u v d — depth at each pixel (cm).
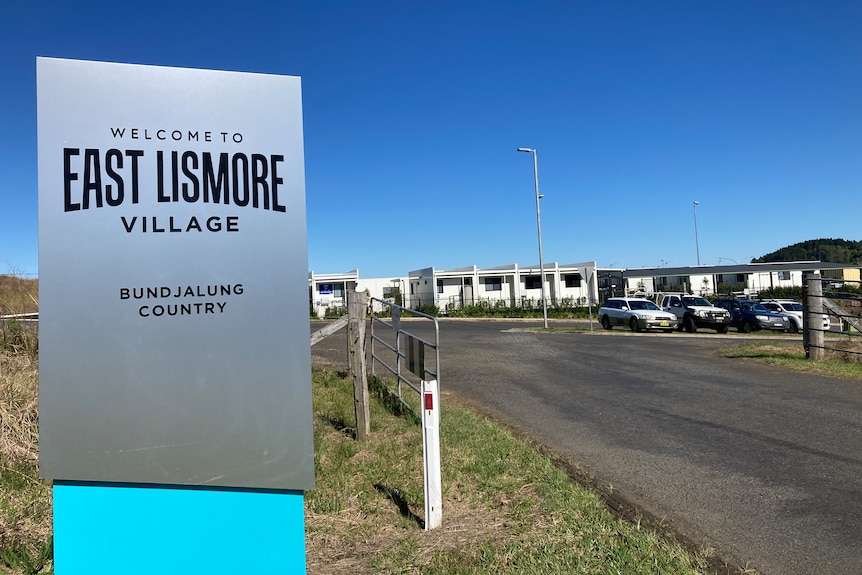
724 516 434
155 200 276
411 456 559
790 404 852
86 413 273
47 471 271
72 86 272
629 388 1005
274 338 286
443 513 425
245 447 282
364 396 637
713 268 5616
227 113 285
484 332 2416
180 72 281
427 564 342
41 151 269
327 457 564
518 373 1191
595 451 612
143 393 275
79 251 272
